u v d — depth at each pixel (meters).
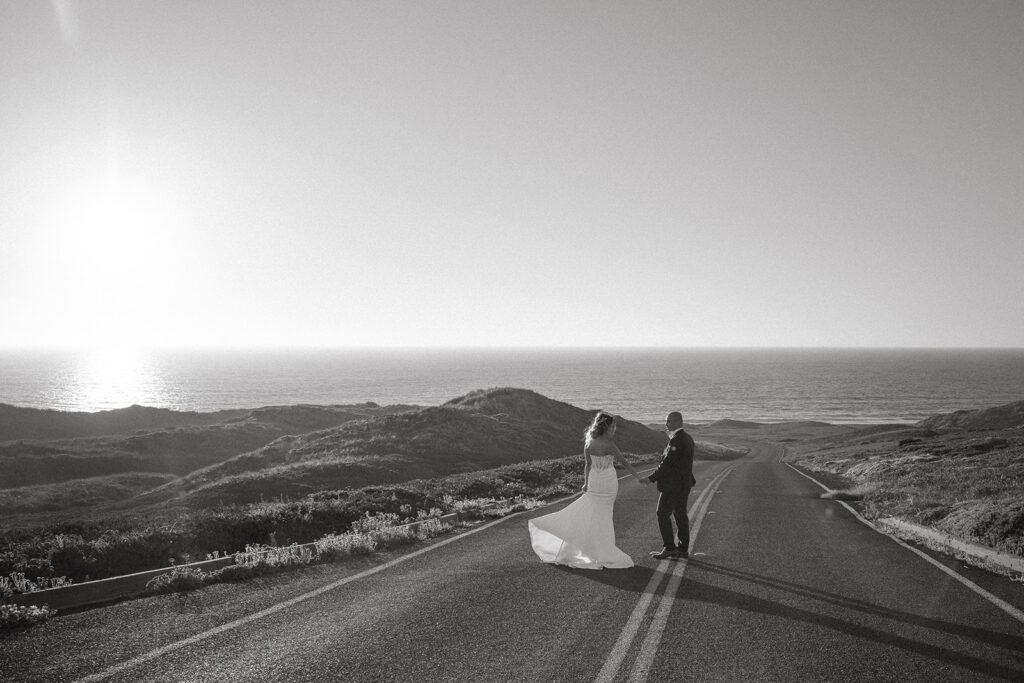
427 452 46.88
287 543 12.66
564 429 64.25
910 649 5.97
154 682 5.14
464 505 17.06
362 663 5.58
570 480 25.34
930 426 93.69
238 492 31.92
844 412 160.25
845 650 5.94
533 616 6.98
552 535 9.88
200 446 67.19
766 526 13.93
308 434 56.09
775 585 8.44
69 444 65.75
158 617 6.96
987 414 90.56
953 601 7.68
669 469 10.38
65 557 10.08
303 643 6.11
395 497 18.03
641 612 7.12
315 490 32.84
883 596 7.91
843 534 12.85
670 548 10.43
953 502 15.79
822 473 36.97
